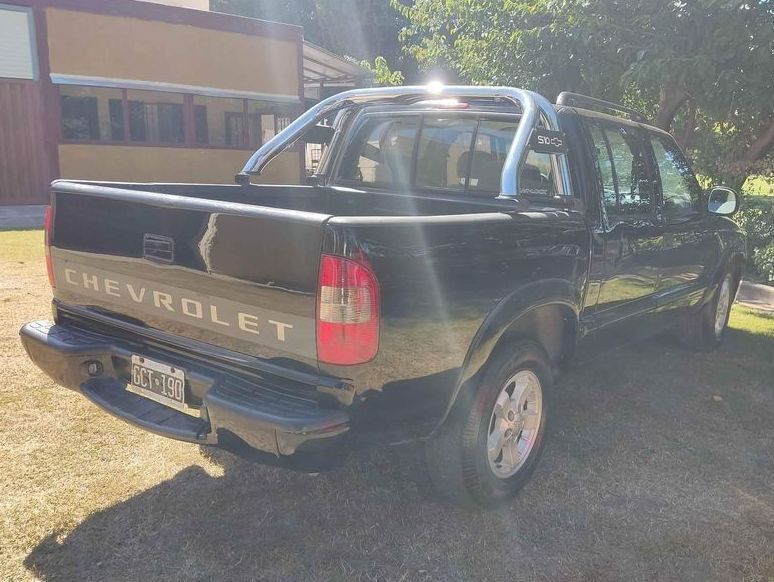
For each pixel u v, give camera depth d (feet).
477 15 30.71
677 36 24.82
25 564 9.04
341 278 7.98
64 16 48.39
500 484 10.67
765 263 29.53
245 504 10.62
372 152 15.49
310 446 8.08
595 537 10.05
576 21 26.08
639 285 14.28
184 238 9.28
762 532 10.28
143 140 54.34
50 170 49.55
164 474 11.43
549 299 10.94
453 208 13.89
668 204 15.80
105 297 10.66
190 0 66.80
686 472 12.10
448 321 9.19
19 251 31.17
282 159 60.64
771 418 14.64
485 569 9.27
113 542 9.55
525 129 10.98
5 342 17.49
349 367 8.18
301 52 60.59
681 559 9.57
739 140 31.27
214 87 56.03
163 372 9.75
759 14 22.82
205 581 8.84
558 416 14.43
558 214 11.39
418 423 9.08
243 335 8.92
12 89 47.96
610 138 13.58
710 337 19.07
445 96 12.71
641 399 15.53
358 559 9.38
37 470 11.36
